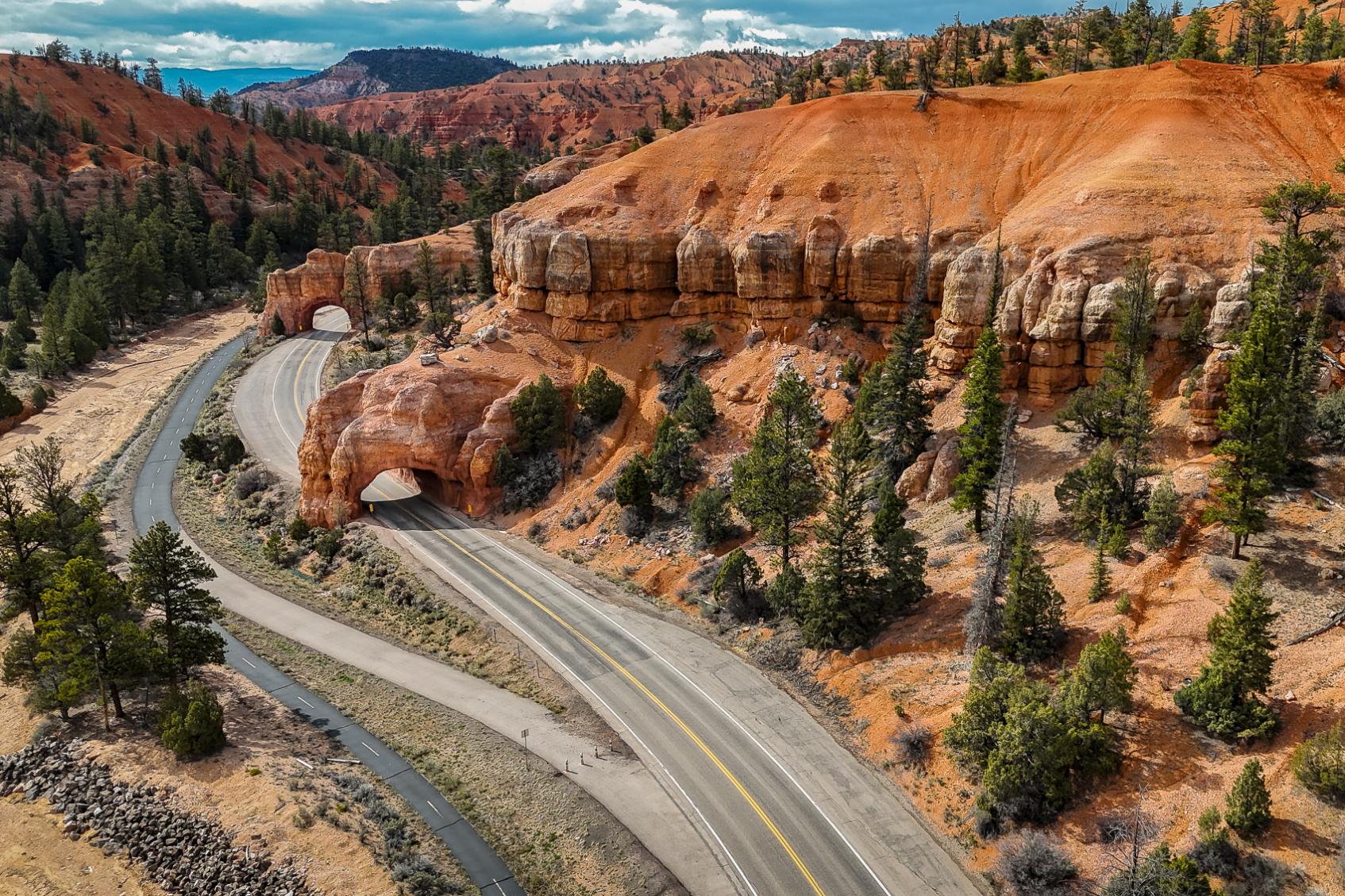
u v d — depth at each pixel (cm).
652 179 9975
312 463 8688
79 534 6875
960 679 5166
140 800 4928
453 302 13812
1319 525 5200
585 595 7062
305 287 15075
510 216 10525
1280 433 5391
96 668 5356
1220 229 6981
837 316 8662
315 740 5450
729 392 8600
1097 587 5234
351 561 7881
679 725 5428
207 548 8400
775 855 4419
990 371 6044
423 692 5997
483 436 8625
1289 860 3606
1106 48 12950
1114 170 7781
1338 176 7625
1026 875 4000
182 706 5284
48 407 12562
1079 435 6656
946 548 6334
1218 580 4994
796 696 5650
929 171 9106
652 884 4300
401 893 4194
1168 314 6662
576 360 9481
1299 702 4212
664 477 7962
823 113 10112
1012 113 9394
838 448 5703
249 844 4519
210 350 15288
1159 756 4284
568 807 4812
